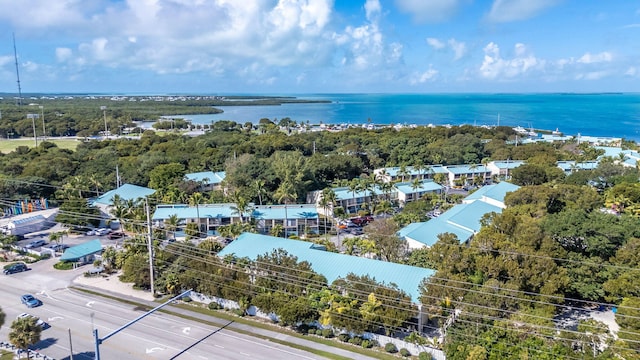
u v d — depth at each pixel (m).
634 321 42.47
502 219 61.22
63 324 52.53
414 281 51.94
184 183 106.69
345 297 48.91
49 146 154.25
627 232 57.69
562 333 41.59
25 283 64.50
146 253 64.56
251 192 97.94
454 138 156.12
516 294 46.41
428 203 93.88
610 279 51.81
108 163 126.12
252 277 55.72
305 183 103.31
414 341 46.06
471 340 41.50
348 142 168.38
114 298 59.72
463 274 50.34
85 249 73.75
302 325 51.72
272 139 163.25
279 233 80.62
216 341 48.91
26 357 45.38
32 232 87.69
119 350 46.97
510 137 180.62
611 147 154.00
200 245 66.12
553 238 60.41
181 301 59.09
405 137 159.38
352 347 47.75
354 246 70.88
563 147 154.62
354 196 99.38
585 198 77.88
